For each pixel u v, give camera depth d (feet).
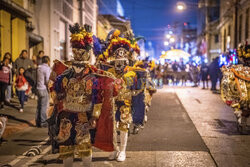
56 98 12.18
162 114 30.58
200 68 68.95
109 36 17.16
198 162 15.64
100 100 12.17
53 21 56.08
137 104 17.21
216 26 145.79
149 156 16.72
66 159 11.93
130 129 23.67
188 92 54.80
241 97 21.03
